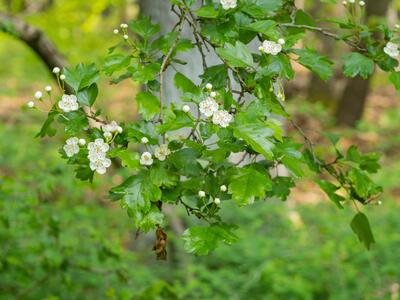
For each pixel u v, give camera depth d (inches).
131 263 191.3
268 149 56.8
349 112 446.9
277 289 181.9
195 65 92.9
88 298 155.0
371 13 389.4
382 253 206.4
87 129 62.4
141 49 69.7
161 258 62.8
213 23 68.4
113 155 57.9
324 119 425.4
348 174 79.7
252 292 192.1
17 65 526.9
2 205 137.6
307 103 446.6
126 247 226.7
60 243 149.4
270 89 65.2
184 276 193.0
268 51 65.6
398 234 231.5
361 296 184.9
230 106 61.4
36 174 144.9
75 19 239.3
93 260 158.7
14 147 309.3
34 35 157.8
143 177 57.7
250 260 210.8
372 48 74.2
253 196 56.7
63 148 61.4
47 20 235.6
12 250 147.2
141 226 56.4
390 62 73.5
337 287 189.2
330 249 201.6
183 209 214.8
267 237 229.8
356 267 199.9
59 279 155.7
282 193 76.2
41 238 151.5
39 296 148.9
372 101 508.1
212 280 193.5
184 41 68.2
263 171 61.6
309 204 276.5
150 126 60.9
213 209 59.7
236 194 56.9
